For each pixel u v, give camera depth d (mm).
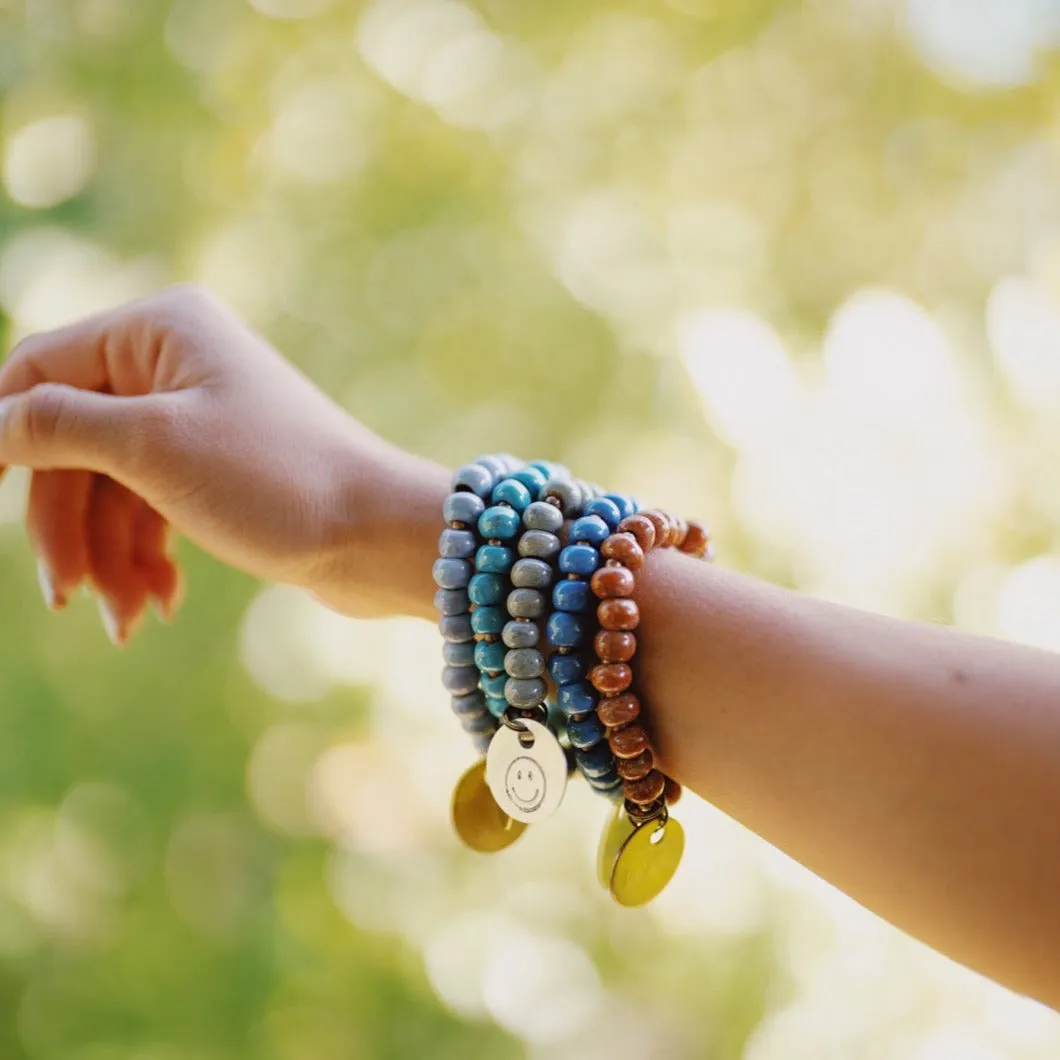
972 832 489
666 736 524
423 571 571
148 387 599
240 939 834
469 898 879
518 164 960
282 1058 811
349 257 945
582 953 863
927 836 493
